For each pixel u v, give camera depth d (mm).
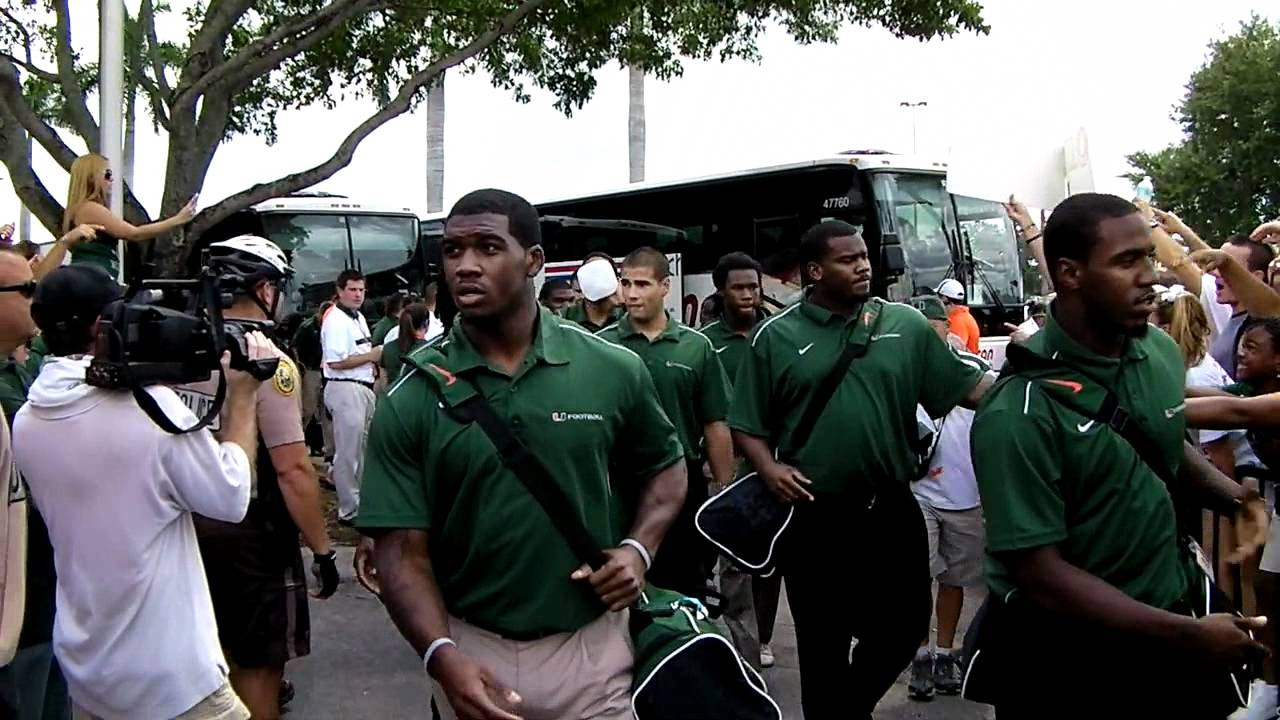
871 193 14547
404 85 9797
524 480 2721
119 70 8891
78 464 3131
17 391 4059
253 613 4043
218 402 3219
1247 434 4703
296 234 17438
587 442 2779
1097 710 2822
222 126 9516
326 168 9523
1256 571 4562
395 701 5898
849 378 4492
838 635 4590
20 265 4008
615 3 10547
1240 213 40938
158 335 3080
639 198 17156
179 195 9297
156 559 3176
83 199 7031
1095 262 2754
